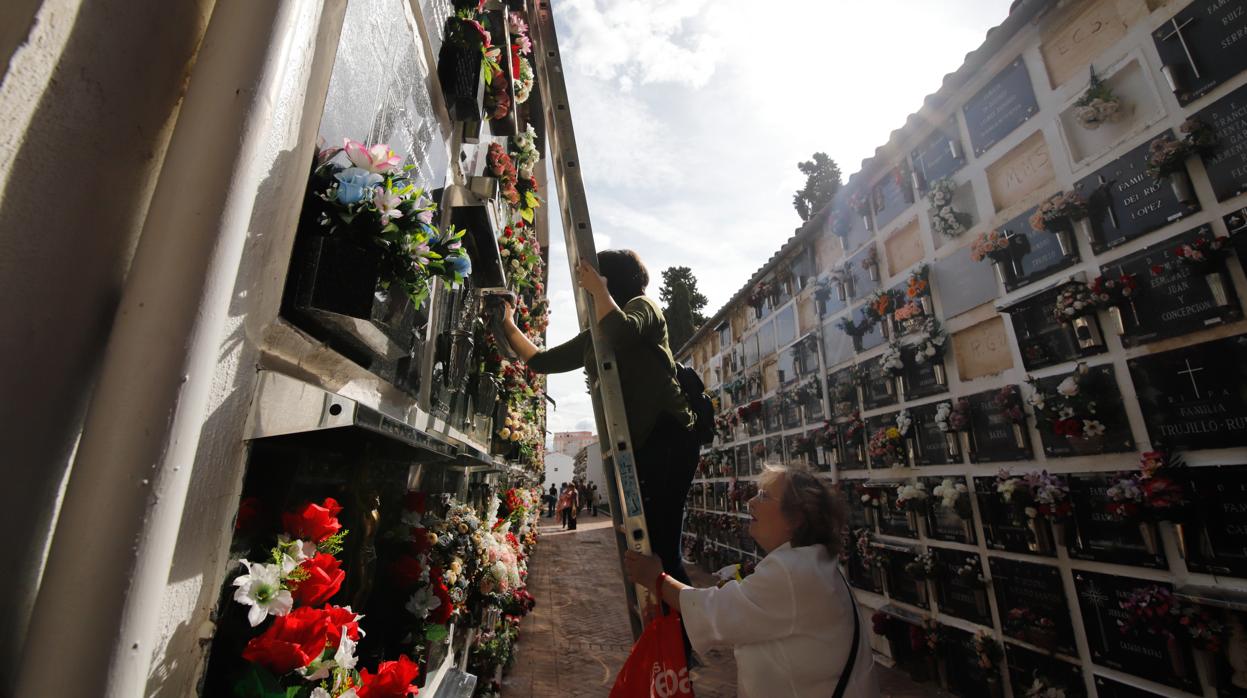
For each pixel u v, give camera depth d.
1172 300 3.45
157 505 0.68
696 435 2.00
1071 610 3.93
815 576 1.50
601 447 1.93
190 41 0.93
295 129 1.03
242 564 0.94
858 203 6.82
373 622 1.73
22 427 0.66
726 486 12.11
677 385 1.96
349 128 1.25
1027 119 4.59
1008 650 4.39
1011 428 4.55
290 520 1.04
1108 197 3.87
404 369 1.84
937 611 5.17
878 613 5.71
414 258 1.24
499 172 3.35
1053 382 4.23
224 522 0.90
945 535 5.16
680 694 1.46
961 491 4.88
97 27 0.73
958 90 5.30
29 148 0.64
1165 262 3.50
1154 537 3.43
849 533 6.58
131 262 0.81
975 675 4.70
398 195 1.20
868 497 6.17
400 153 1.69
